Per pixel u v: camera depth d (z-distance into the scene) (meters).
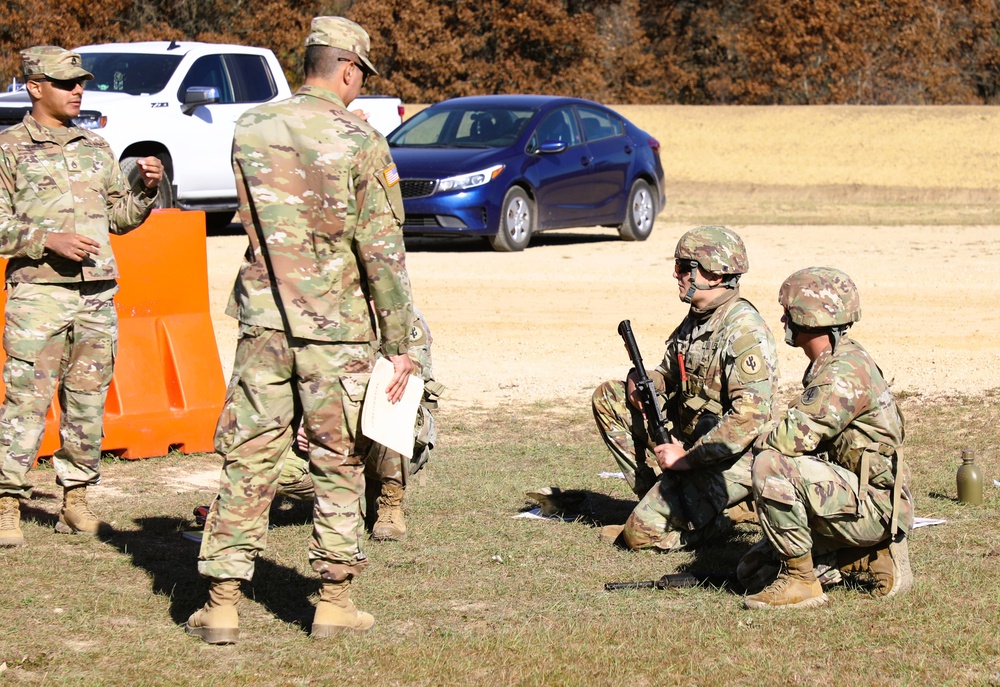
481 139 22.67
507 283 19.02
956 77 69.00
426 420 8.20
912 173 38.28
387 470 7.94
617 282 19.09
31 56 7.68
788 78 67.25
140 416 10.23
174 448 10.42
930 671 5.78
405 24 63.25
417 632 6.34
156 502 8.91
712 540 7.96
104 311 7.94
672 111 50.12
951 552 7.61
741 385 7.53
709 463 7.53
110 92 22.14
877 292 17.88
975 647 6.06
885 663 5.88
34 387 7.71
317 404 5.97
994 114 47.44
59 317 7.73
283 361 5.96
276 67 23.86
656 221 28.06
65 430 7.97
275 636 6.29
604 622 6.45
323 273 5.89
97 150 7.92
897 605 6.62
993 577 7.12
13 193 7.67
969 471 8.73
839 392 6.52
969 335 15.04
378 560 7.53
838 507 6.52
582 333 15.59
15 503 7.82
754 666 5.84
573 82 65.62
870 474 6.63
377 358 6.19
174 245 10.51
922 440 10.67
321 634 6.20
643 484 8.38
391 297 5.97
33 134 7.71
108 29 54.88
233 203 23.11
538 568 7.41
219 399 10.60
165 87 22.03
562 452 10.52
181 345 10.52
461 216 21.25
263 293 5.95
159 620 6.51
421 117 23.58
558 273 19.89
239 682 5.70
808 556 6.62
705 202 33.25
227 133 22.52
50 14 53.28
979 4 68.44
